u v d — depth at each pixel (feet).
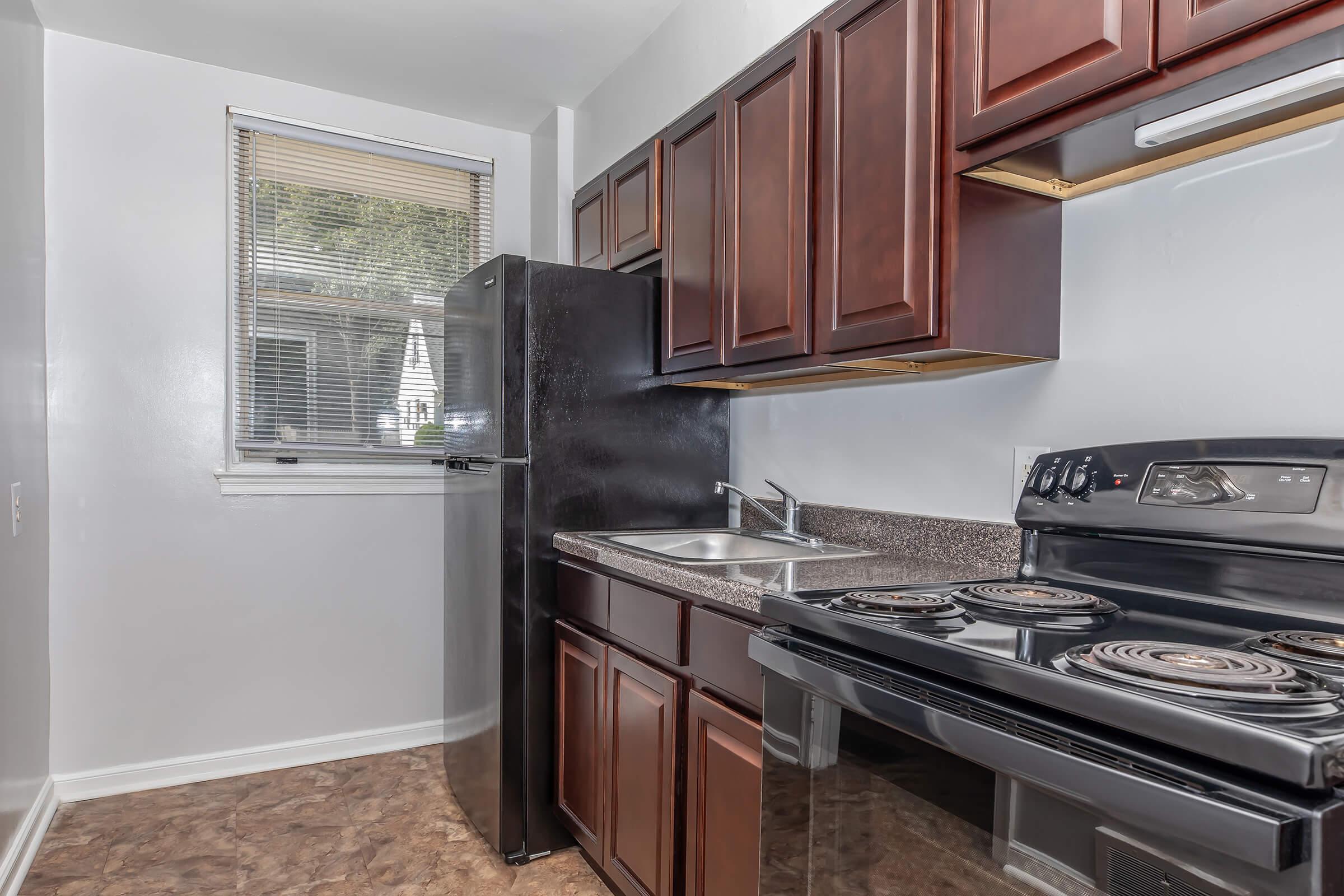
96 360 8.05
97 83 8.04
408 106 9.52
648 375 7.36
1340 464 3.16
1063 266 4.74
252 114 8.70
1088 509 4.05
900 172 4.48
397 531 9.50
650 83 7.93
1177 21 3.12
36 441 7.37
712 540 7.30
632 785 5.64
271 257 8.89
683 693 5.11
